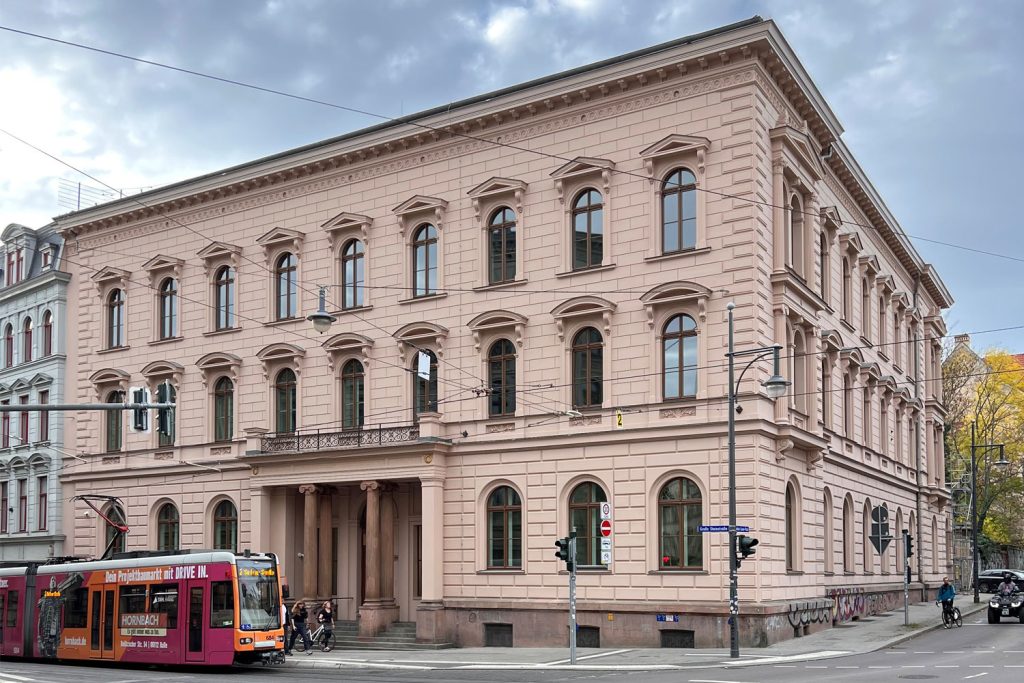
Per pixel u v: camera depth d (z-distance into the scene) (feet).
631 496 118.62
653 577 115.85
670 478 116.88
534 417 126.11
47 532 176.55
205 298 158.71
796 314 123.75
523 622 123.44
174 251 163.84
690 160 119.65
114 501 164.76
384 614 131.95
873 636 119.96
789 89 125.39
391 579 133.69
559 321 124.98
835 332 141.79
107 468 166.81
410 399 136.98
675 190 120.67
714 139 118.01
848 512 152.05
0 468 188.44
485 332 131.23
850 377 156.56
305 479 138.00
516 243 130.21
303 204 149.89
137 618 108.68
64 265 180.96
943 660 93.61
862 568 156.04
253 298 153.38
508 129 132.05
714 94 118.52
